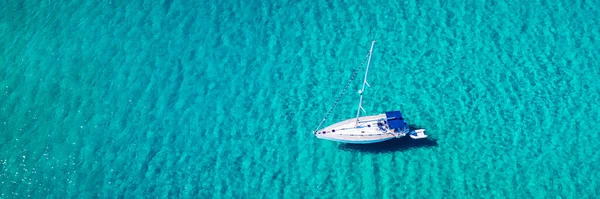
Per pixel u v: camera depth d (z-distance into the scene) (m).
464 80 54.66
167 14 60.25
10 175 49.38
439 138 50.91
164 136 51.81
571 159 49.28
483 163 49.28
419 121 52.06
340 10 60.38
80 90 54.66
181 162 50.22
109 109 53.47
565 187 47.84
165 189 48.75
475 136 50.94
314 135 51.47
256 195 48.31
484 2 60.34
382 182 48.56
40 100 53.88
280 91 54.66
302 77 55.56
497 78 54.62
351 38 58.12
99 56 56.94
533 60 55.75
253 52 57.44
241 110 53.38
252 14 60.31
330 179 48.97
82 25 59.25
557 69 55.03
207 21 59.78
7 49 57.41
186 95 54.53
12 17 59.91
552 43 56.91
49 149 50.91
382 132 50.12
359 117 51.41
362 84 54.78
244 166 49.91
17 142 51.25
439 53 56.66
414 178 48.69
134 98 54.25
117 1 61.34
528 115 52.06
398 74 55.38
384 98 53.78
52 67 56.06
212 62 56.81
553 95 53.31
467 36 57.78
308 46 57.72
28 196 48.38
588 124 51.31
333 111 53.06
